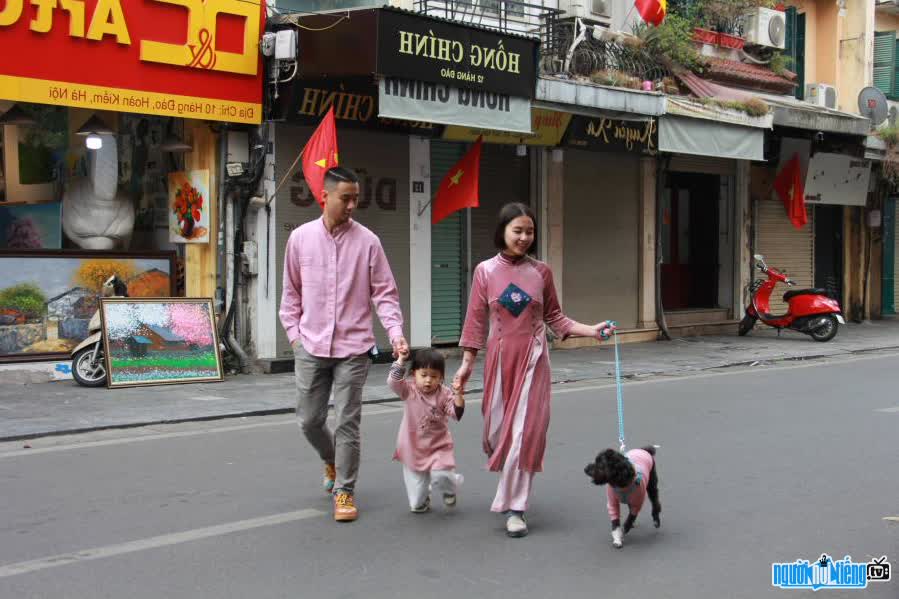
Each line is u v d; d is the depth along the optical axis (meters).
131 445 7.79
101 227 11.50
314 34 11.16
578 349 15.64
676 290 18.73
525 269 5.51
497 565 4.89
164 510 5.82
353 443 5.68
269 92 11.58
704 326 18.17
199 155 11.87
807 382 12.00
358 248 5.75
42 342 10.82
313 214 12.39
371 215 13.02
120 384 10.46
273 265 11.98
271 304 11.98
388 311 5.80
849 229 21.17
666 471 6.98
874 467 7.13
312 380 5.74
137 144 12.54
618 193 16.67
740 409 9.80
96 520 5.59
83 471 6.83
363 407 9.98
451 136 13.57
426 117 11.33
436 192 13.98
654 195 17.17
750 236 19.05
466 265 14.57
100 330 10.57
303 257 5.73
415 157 13.48
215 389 10.59
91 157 11.41
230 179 11.75
